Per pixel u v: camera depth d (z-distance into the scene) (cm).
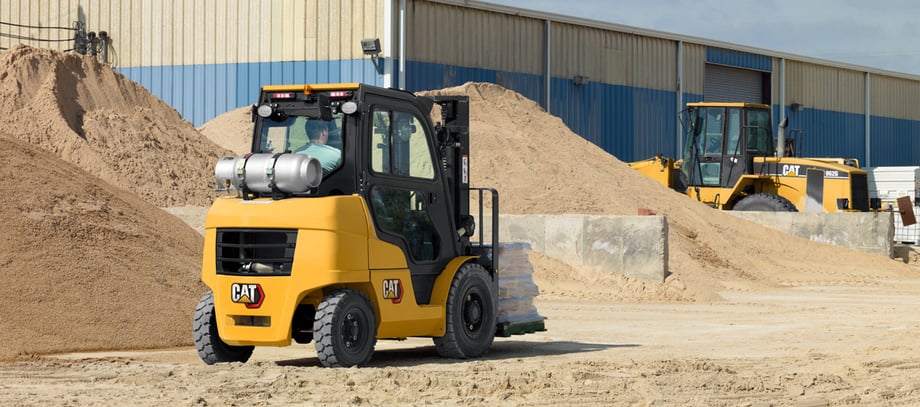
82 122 2725
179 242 1744
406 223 1270
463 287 1316
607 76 4697
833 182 3544
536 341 1593
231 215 1199
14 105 2672
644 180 3247
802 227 3372
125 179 2598
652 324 1841
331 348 1163
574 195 2942
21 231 1451
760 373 1236
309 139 1252
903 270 3106
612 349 1495
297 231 1172
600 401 1030
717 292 2488
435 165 1320
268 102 1280
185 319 1476
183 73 4088
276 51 3953
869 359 1357
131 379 1098
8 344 1266
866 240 3328
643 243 2375
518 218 2514
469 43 4097
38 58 2828
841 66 6016
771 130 3694
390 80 3791
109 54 4197
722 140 3638
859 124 6197
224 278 1200
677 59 5038
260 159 1197
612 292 2316
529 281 1474
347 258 1170
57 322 1341
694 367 1265
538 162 3045
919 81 6688
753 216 3425
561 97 4488
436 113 3177
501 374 1165
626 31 4762
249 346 1276
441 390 1071
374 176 1231
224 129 3447
